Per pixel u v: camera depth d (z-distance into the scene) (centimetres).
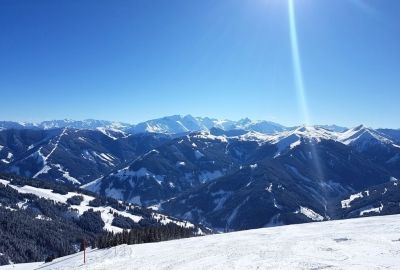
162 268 4816
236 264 4603
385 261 4097
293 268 4122
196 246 6762
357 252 4716
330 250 5022
